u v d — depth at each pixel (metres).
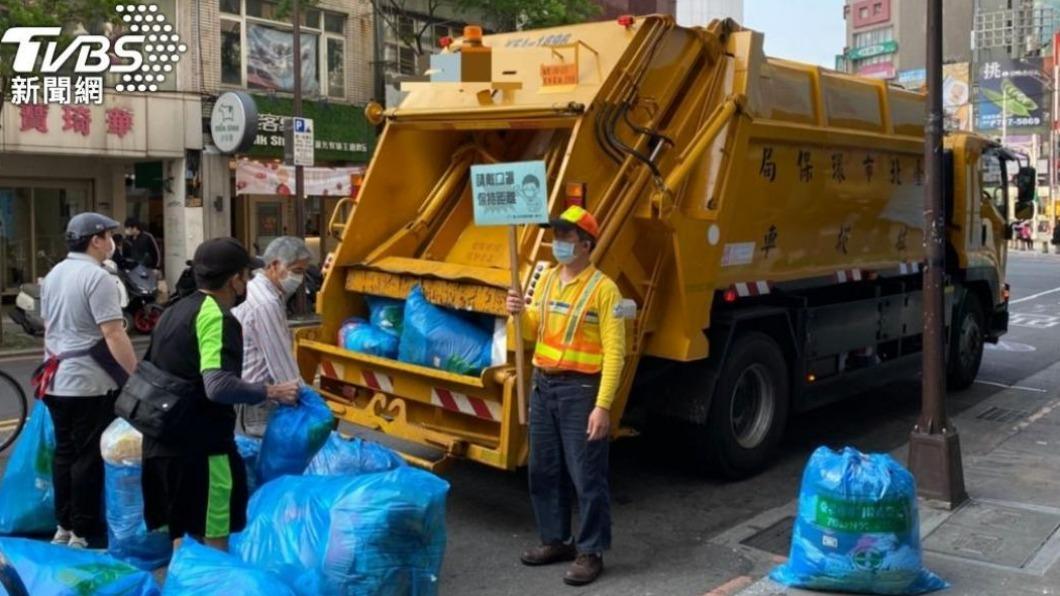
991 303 10.71
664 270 6.18
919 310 9.46
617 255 5.92
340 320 6.88
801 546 4.74
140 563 5.04
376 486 4.32
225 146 17.42
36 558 3.64
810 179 7.32
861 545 4.59
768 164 6.82
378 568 4.16
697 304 6.22
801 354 7.53
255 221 20.80
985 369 11.91
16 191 18.20
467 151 7.07
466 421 6.08
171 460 4.15
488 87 6.39
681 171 6.06
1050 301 20.84
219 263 4.17
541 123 6.15
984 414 9.24
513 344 5.68
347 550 4.14
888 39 96.06
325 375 6.82
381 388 6.41
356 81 21.98
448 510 6.28
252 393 4.15
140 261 15.76
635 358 6.07
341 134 21.44
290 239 5.53
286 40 20.66
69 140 17.27
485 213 5.41
